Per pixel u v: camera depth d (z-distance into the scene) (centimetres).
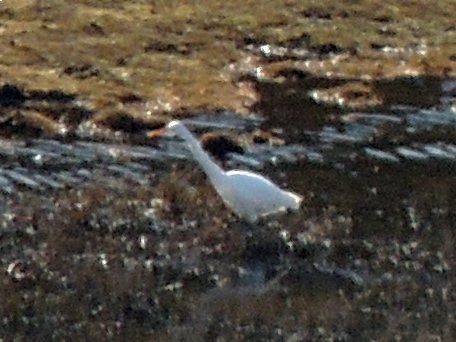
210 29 2261
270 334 1217
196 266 1391
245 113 1927
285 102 1986
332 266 1398
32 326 1225
